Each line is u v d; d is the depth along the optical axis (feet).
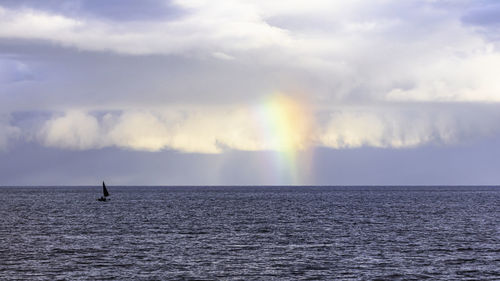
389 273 193.57
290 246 253.65
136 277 185.78
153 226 347.97
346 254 230.89
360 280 183.42
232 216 435.53
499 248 248.93
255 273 192.95
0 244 257.34
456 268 202.59
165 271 195.31
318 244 260.62
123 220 395.34
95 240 273.54
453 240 276.00
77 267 201.16
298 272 194.70
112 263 208.95
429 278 186.70
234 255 227.81
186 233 306.35
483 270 199.52
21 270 195.11
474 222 378.94
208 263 209.87
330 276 188.96
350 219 403.95
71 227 341.00
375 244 260.83
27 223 369.71
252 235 296.71
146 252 234.38
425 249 245.24
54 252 233.14
